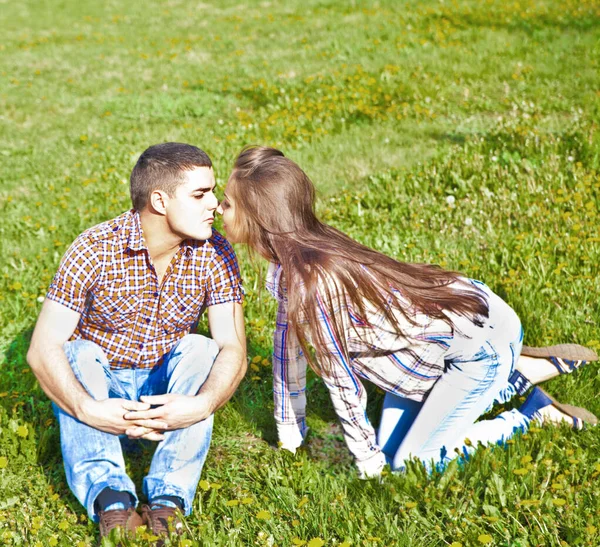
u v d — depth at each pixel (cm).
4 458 290
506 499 260
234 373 273
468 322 273
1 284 482
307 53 1223
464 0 1478
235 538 254
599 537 241
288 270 251
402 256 484
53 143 872
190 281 282
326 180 648
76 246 266
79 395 252
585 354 304
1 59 1434
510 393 314
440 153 655
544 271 423
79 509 284
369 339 268
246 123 862
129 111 988
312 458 318
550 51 1064
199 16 1756
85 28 1739
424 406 285
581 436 295
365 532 253
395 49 1170
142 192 261
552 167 589
